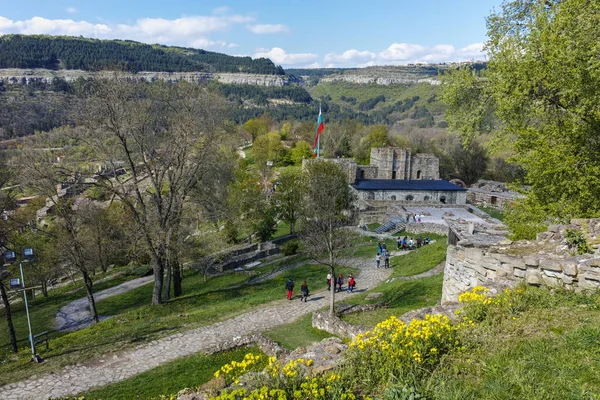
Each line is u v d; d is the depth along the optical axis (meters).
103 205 38.25
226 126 29.33
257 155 90.81
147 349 15.30
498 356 6.66
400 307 18.05
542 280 9.84
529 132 15.55
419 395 5.64
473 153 74.00
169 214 23.23
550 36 14.88
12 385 12.86
